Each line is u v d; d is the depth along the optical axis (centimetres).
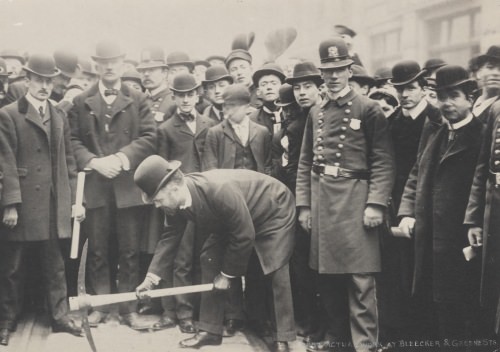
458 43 442
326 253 308
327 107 316
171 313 358
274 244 321
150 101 386
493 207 266
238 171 328
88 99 370
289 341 323
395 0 461
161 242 347
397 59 468
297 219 338
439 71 282
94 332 348
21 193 337
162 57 423
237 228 302
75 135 369
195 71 454
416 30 459
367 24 463
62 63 408
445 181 288
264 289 351
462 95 280
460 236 285
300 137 349
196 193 302
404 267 319
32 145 341
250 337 346
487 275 267
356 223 303
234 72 429
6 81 387
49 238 346
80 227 370
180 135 367
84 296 292
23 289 354
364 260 302
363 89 367
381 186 300
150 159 298
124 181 366
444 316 291
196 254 357
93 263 368
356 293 305
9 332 333
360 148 306
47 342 331
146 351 320
